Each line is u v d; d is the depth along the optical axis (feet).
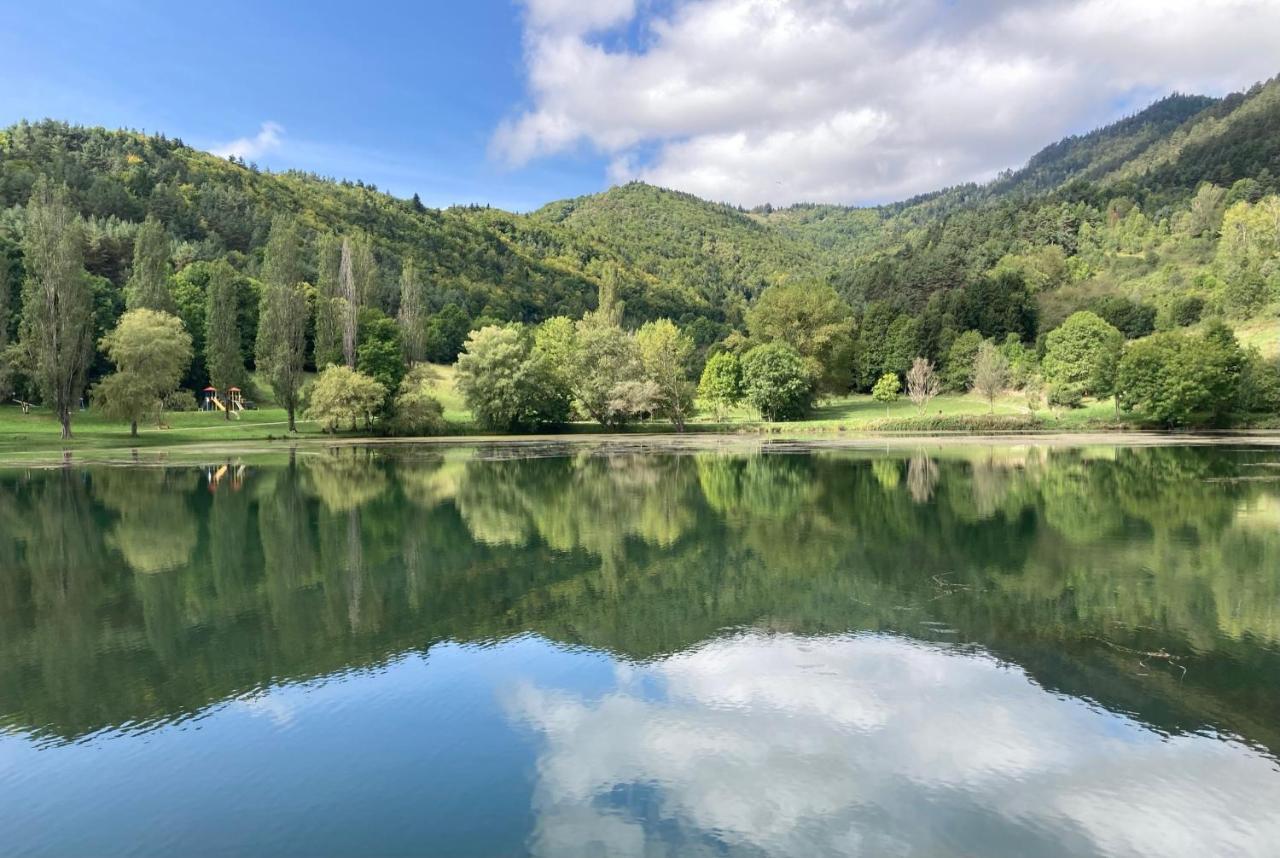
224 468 133.39
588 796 23.89
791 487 99.66
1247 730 27.71
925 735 27.68
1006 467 122.11
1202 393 199.00
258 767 25.96
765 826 22.08
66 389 190.29
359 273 278.67
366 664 35.65
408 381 250.37
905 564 54.19
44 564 58.29
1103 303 371.56
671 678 33.45
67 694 32.53
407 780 25.00
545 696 31.63
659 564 55.31
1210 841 21.22
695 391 292.61
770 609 43.50
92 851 21.38
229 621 42.73
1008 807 22.98
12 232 319.27
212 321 273.33
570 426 264.93
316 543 65.10
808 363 302.86
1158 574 50.34
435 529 71.05
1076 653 35.68
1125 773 24.86
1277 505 78.43
